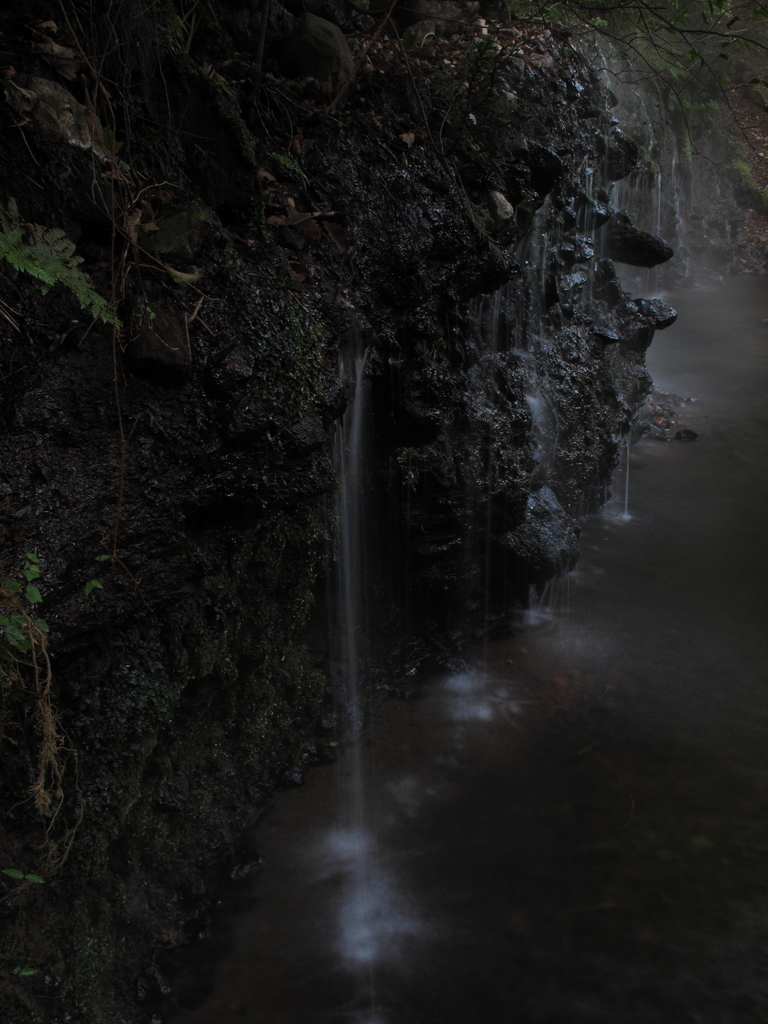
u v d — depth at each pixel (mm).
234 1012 2832
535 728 4230
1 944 2326
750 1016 2797
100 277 2697
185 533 2898
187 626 3041
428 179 4121
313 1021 2801
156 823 3076
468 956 3031
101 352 2633
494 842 3537
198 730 3359
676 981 2926
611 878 3352
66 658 2555
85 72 2730
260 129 3641
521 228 4809
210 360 2891
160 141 3049
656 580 5562
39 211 2562
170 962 3008
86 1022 2527
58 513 2463
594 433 6000
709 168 14594
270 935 3123
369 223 3824
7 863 2354
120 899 2869
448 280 4156
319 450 3273
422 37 4969
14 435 2418
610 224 6895
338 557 4023
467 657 4793
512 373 5035
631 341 6922
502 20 5789
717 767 3943
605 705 4395
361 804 3754
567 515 5332
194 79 3217
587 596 5395
